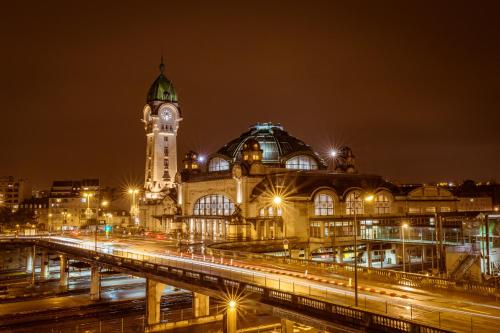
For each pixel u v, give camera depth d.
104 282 109.94
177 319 80.00
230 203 117.38
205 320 72.25
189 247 94.44
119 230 158.75
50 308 85.88
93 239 122.50
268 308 42.84
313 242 99.38
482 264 76.88
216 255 79.00
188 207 133.00
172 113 168.62
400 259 109.56
